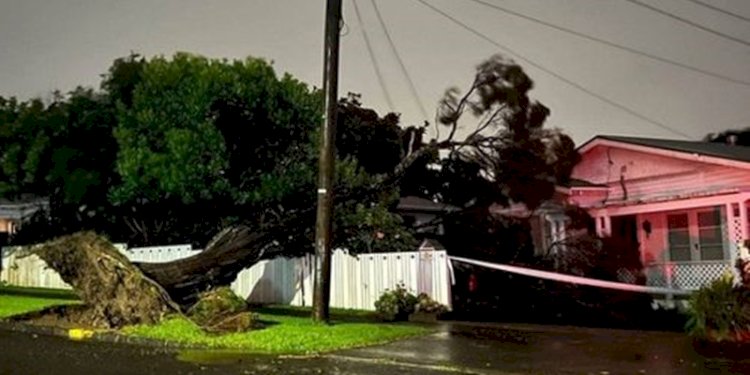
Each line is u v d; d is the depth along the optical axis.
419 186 28.77
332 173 13.59
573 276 18.36
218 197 21.42
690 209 20.98
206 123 21.16
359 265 17.20
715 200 19.45
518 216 24.36
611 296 18.72
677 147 21.34
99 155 23.73
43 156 23.77
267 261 18.80
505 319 16.14
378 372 9.79
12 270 25.75
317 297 13.71
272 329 12.85
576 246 21.62
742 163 18.91
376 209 19.89
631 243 21.97
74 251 14.55
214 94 21.48
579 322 16.95
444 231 24.44
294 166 21.94
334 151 13.62
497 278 18.42
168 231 23.59
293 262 18.28
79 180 23.30
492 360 10.15
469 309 16.53
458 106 26.12
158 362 11.01
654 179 22.06
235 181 21.84
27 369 10.59
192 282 15.24
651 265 21.42
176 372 10.18
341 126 28.16
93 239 14.53
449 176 27.50
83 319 14.83
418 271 16.05
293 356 11.12
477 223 24.08
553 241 22.92
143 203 22.98
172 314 14.05
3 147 24.48
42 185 24.61
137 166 21.14
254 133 22.27
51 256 14.83
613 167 23.45
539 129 24.91
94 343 13.09
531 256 21.95
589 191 23.55
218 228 22.38
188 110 21.33
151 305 14.05
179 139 20.70
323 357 10.97
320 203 13.61
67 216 25.72
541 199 24.28
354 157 24.91
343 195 20.03
